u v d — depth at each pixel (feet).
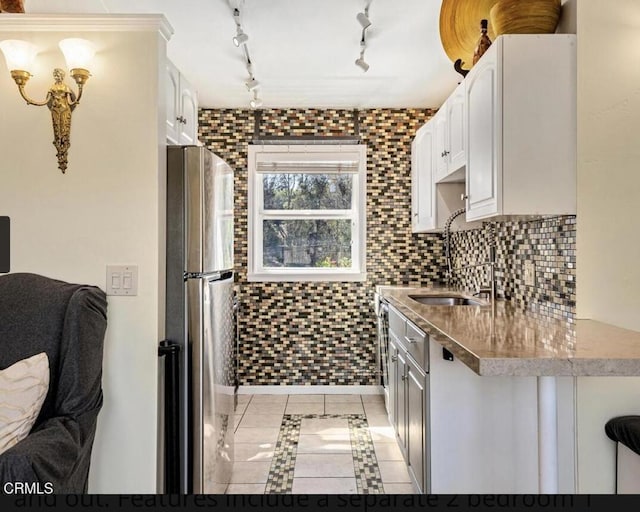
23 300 5.34
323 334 12.83
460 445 6.38
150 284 5.94
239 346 12.85
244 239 12.81
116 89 5.91
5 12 6.03
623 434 5.45
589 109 6.12
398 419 8.84
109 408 5.95
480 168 6.93
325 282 12.84
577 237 6.15
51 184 5.96
